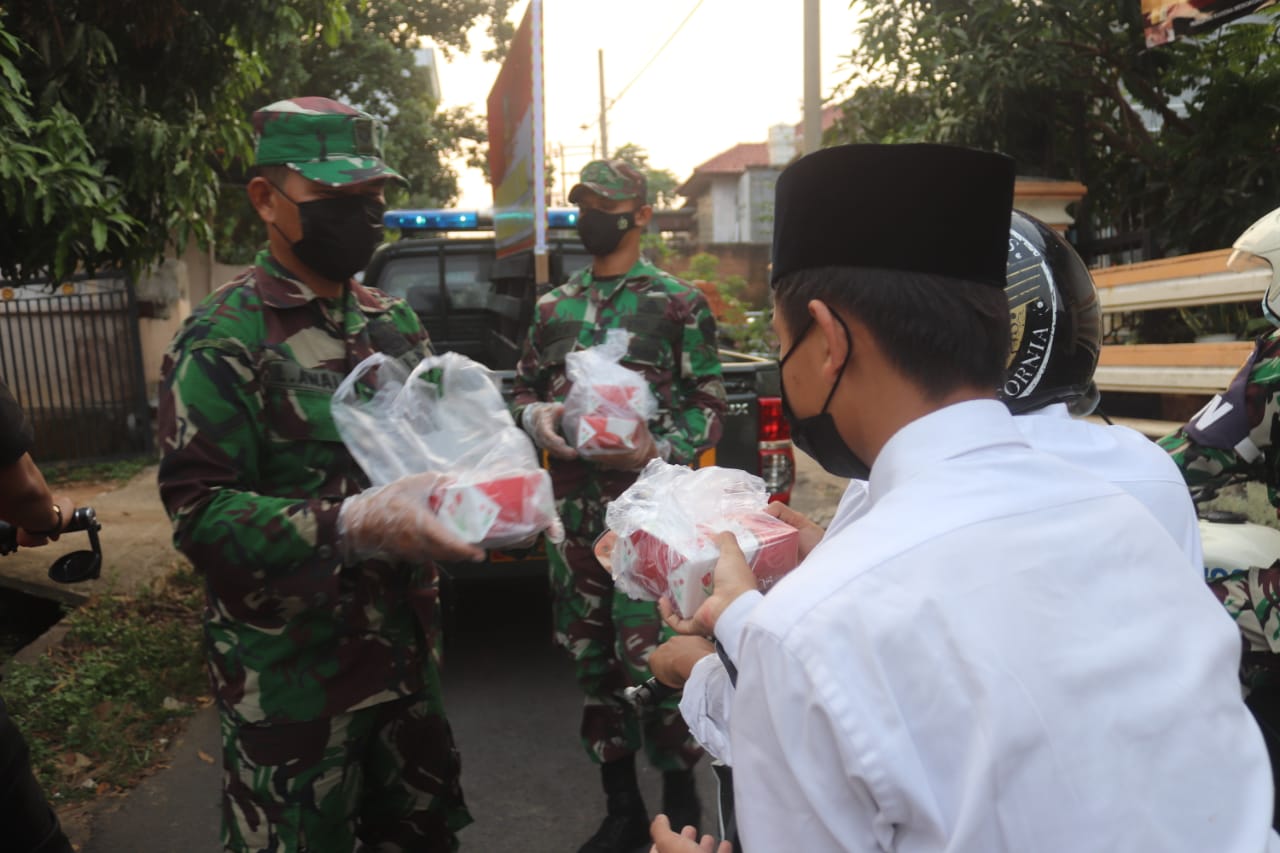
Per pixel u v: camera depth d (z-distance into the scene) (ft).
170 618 15.19
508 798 10.23
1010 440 2.95
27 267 14.15
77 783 10.44
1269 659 5.81
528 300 17.17
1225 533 6.25
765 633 2.66
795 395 3.22
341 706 5.79
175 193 14.93
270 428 5.66
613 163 9.10
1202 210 20.12
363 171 5.57
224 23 15.69
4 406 5.70
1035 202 20.70
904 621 2.55
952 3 24.02
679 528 4.34
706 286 53.72
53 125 12.66
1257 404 5.55
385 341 6.25
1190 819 2.51
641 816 9.09
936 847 2.47
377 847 6.68
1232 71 20.17
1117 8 21.54
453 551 5.08
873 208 2.90
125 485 25.82
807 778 2.56
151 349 33.88
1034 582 2.64
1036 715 2.46
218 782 10.55
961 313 2.91
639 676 8.36
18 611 16.67
